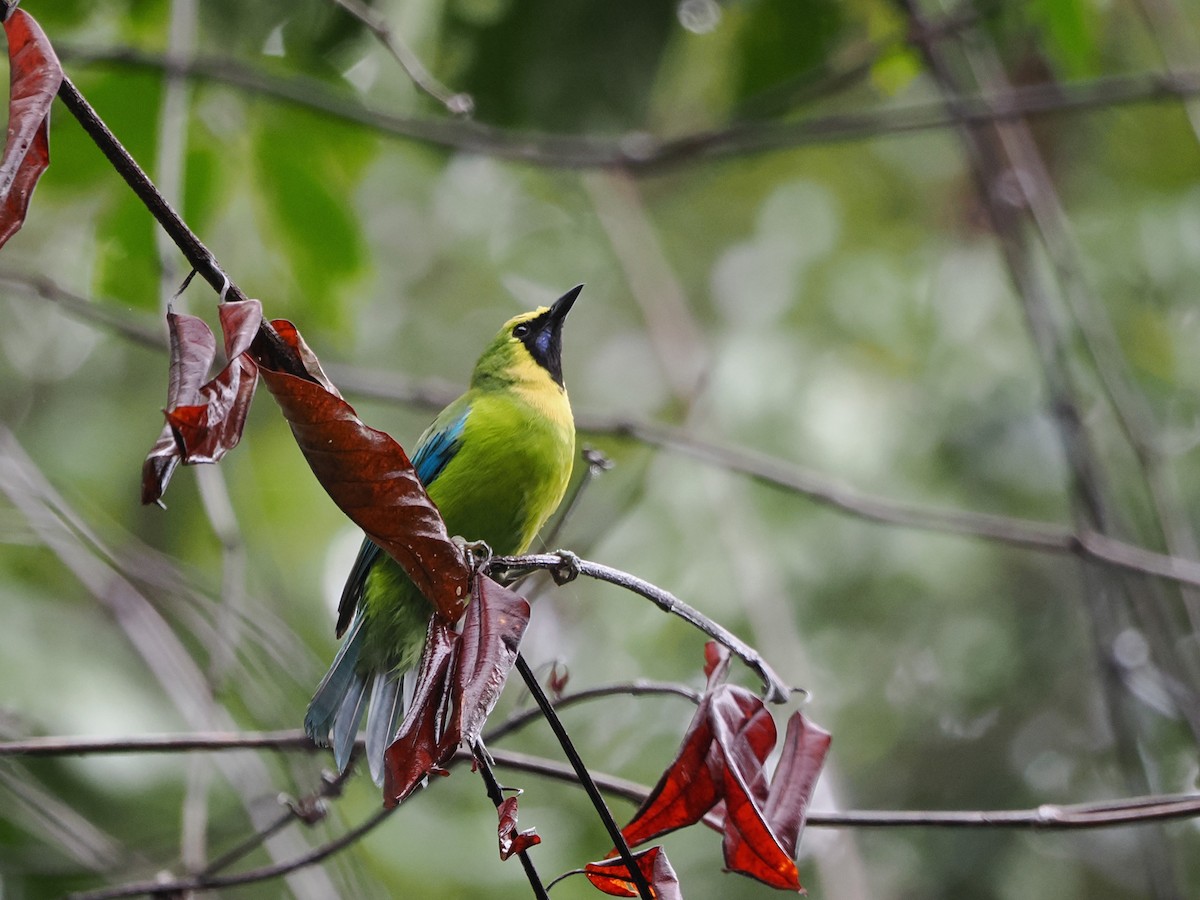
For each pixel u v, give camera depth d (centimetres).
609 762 1364
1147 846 1002
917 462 1464
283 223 1042
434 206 1614
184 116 874
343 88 1038
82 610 1095
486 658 473
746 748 549
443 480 914
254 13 1008
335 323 1077
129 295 1002
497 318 1634
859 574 1461
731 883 1408
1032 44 1237
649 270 1432
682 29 1038
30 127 405
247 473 1321
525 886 1162
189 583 1018
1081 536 1028
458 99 834
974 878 1485
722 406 1412
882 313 1507
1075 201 1504
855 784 1504
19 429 1423
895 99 1559
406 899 1116
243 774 948
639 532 1380
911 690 1529
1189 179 1503
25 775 933
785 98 1110
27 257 1291
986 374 1495
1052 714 1539
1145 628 1038
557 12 1007
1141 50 1355
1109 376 1088
